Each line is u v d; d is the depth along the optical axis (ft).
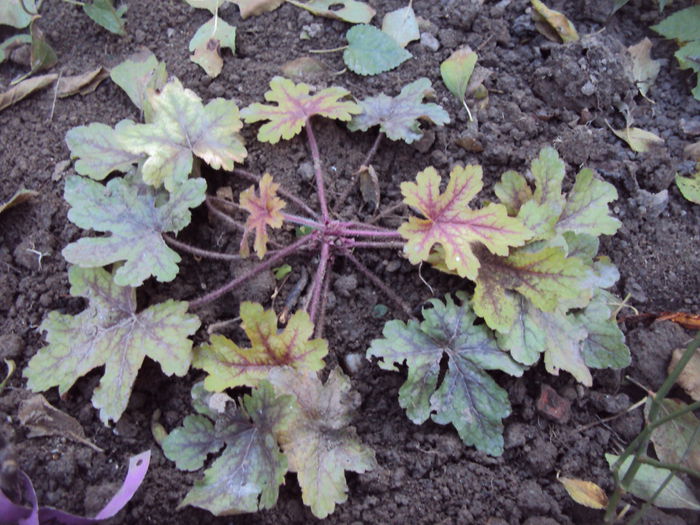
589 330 1.21
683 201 1.43
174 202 1.21
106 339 1.16
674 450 1.19
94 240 1.18
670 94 1.56
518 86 1.50
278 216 1.14
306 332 1.11
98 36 1.55
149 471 1.13
